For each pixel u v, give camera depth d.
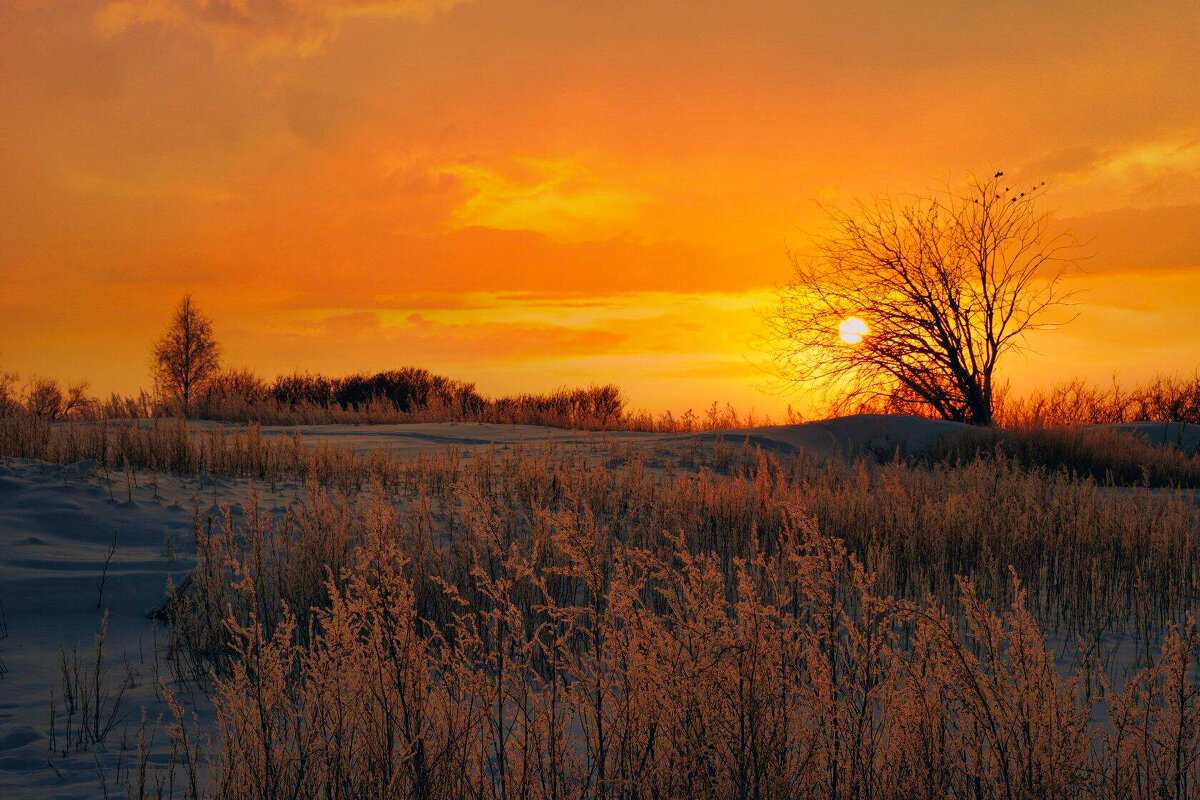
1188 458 16.48
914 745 2.89
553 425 22.08
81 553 6.96
